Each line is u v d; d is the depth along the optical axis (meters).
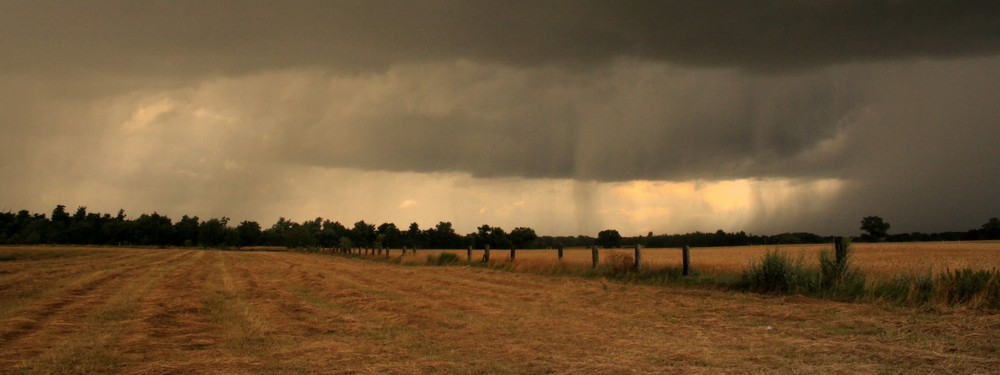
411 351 9.82
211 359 9.31
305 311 15.38
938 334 9.91
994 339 9.27
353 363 8.98
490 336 11.15
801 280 17.11
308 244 141.25
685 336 10.74
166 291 21.42
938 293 13.59
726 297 16.86
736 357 8.79
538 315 13.98
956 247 60.75
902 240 117.81
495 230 132.38
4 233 149.88
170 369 8.62
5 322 13.13
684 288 19.81
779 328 11.35
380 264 46.25
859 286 15.79
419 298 18.03
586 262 29.88
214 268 39.38
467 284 23.34
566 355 9.27
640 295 17.88
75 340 11.05
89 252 79.62
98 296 19.50
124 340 11.02
